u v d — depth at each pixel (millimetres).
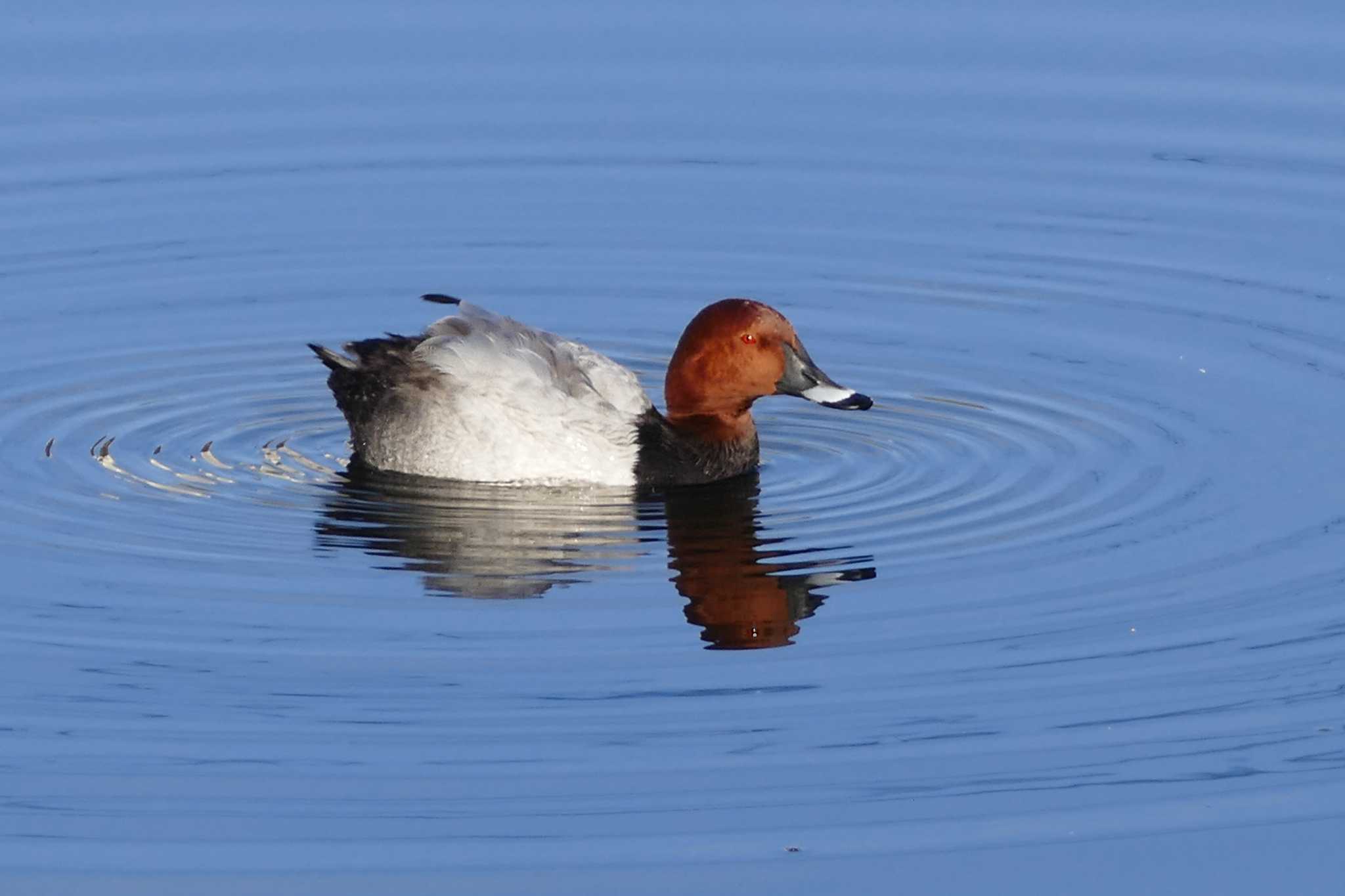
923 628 12133
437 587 12625
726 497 14289
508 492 14133
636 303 18469
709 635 11984
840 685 11438
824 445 15492
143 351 17062
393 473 14477
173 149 20734
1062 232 19281
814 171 20578
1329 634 11961
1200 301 17859
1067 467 14789
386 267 18922
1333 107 21125
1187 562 13031
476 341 14266
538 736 10875
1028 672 11578
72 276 18375
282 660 11664
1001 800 10312
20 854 9844
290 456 14969
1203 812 10203
